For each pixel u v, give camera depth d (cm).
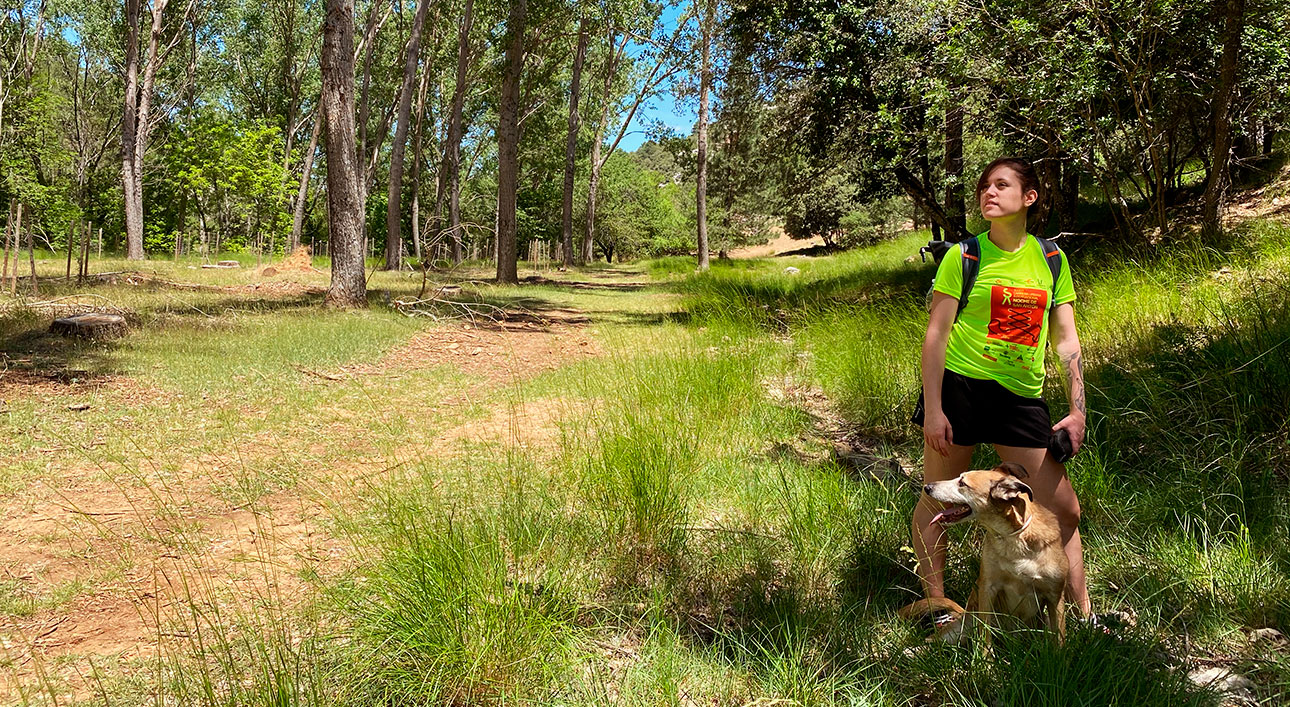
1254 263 754
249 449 606
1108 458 461
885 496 453
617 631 335
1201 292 688
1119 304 702
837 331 904
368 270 2723
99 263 2122
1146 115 940
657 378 700
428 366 966
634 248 5925
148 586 383
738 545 402
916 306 875
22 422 627
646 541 399
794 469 506
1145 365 559
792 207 3706
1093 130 936
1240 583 337
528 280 2575
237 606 337
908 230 3728
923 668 293
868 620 336
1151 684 266
